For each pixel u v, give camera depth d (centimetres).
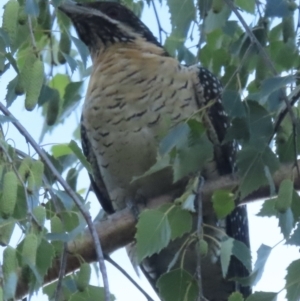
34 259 503
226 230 953
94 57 1000
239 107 598
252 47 695
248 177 616
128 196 929
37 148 554
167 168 877
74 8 989
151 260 973
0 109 558
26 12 568
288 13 659
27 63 563
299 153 626
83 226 545
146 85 892
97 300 598
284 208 586
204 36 898
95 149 934
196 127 612
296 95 639
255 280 583
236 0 856
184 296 608
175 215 619
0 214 513
